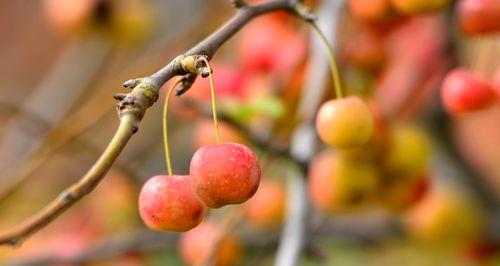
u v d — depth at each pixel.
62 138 0.74
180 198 0.50
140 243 0.76
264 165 0.64
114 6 0.89
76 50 0.94
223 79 0.70
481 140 1.09
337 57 0.66
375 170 0.67
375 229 0.82
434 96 0.77
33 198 0.85
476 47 0.65
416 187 0.69
